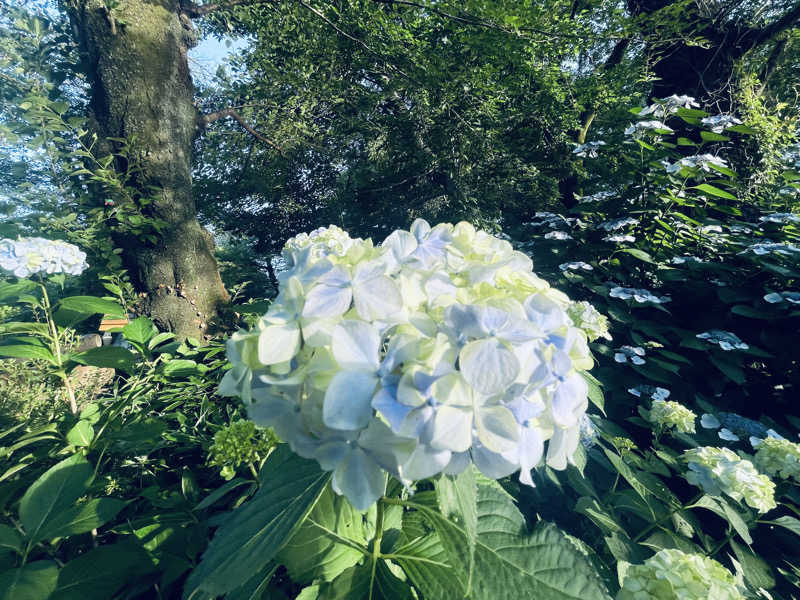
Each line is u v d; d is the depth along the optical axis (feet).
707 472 5.18
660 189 13.46
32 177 12.92
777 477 6.44
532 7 17.87
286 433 2.60
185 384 7.72
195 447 7.51
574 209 15.46
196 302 14.12
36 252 6.20
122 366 6.43
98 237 12.10
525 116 22.53
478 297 2.80
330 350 2.48
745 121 17.12
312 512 3.66
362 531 3.87
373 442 2.36
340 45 22.95
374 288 2.60
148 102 13.46
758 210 16.52
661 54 20.84
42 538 3.86
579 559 2.74
